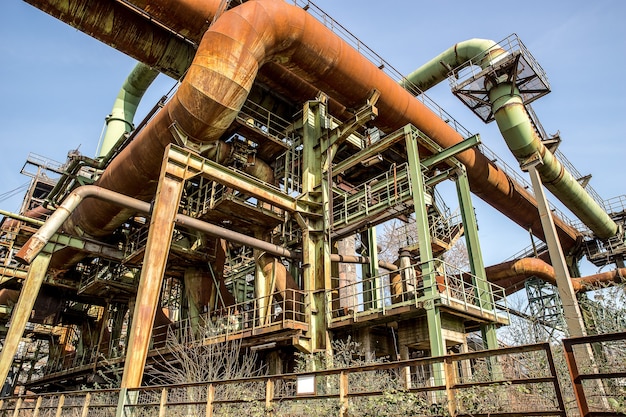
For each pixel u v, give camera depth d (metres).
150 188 17.69
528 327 20.28
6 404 16.03
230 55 14.14
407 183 16.67
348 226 17.30
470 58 25.20
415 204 14.80
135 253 18.67
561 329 19.70
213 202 17.47
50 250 17.44
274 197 16.69
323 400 8.69
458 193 18.23
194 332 18.62
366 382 12.19
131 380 10.65
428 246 13.93
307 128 19.19
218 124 14.38
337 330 15.85
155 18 16.20
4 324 28.95
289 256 17.34
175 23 16.34
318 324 15.59
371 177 23.67
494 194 24.47
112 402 14.50
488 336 15.57
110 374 22.89
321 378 13.44
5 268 25.25
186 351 15.60
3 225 28.56
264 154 20.27
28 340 35.06
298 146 20.47
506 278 27.17
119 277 22.77
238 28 14.45
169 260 19.58
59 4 15.74
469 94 23.47
